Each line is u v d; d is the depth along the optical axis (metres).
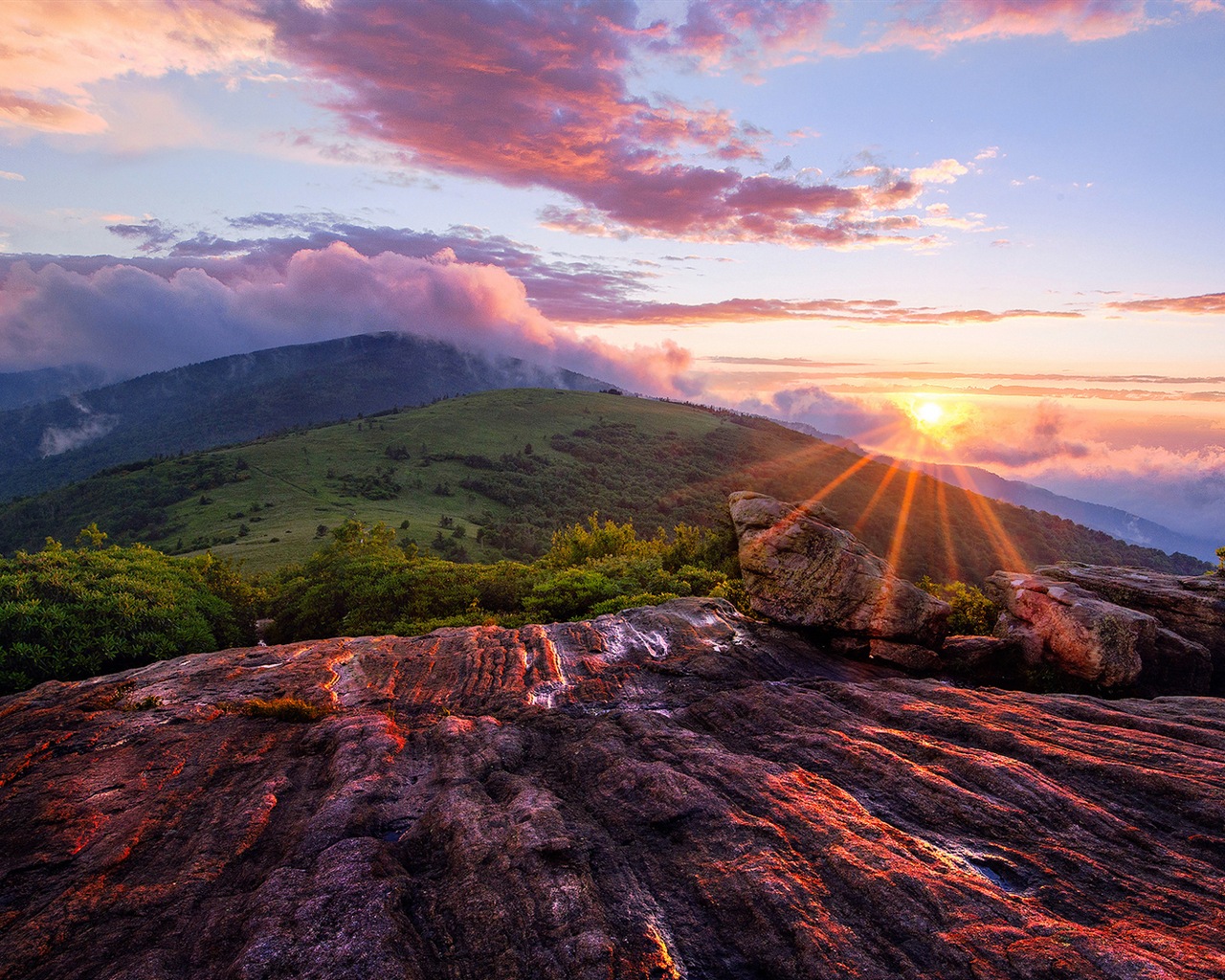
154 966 5.92
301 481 168.75
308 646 15.56
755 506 18.94
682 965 5.95
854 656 16.47
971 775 8.89
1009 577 19.39
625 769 9.33
